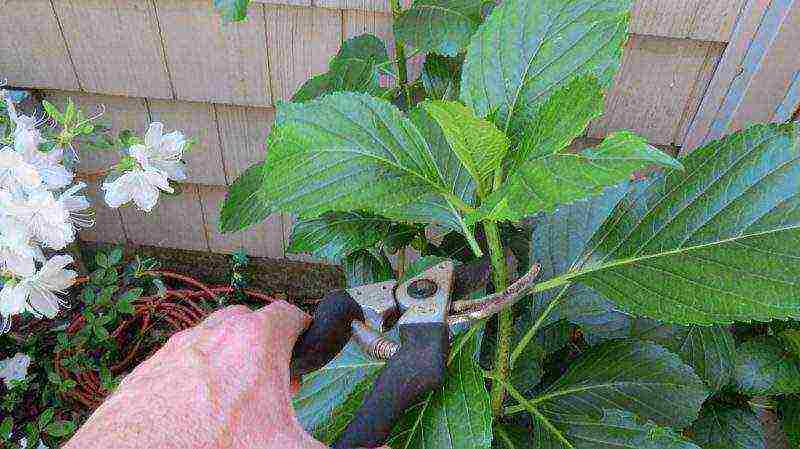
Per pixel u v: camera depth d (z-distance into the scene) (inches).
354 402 13.6
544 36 13.1
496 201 10.4
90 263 35.3
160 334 32.1
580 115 10.3
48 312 22.9
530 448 17.8
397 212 14.8
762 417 26.5
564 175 9.8
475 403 11.7
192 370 9.7
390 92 23.0
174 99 28.2
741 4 22.3
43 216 20.2
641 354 17.9
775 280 12.6
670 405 17.3
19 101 27.8
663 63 24.5
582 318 18.9
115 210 32.8
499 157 11.8
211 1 25.0
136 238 34.2
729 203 13.4
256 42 26.0
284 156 12.0
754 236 13.0
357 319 13.0
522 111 13.1
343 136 12.2
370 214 19.6
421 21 19.8
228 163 30.4
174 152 23.1
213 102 28.2
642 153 9.4
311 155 12.1
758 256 12.9
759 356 21.4
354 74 21.9
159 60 27.0
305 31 25.5
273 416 10.1
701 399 17.2
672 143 26.8
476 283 14.1
